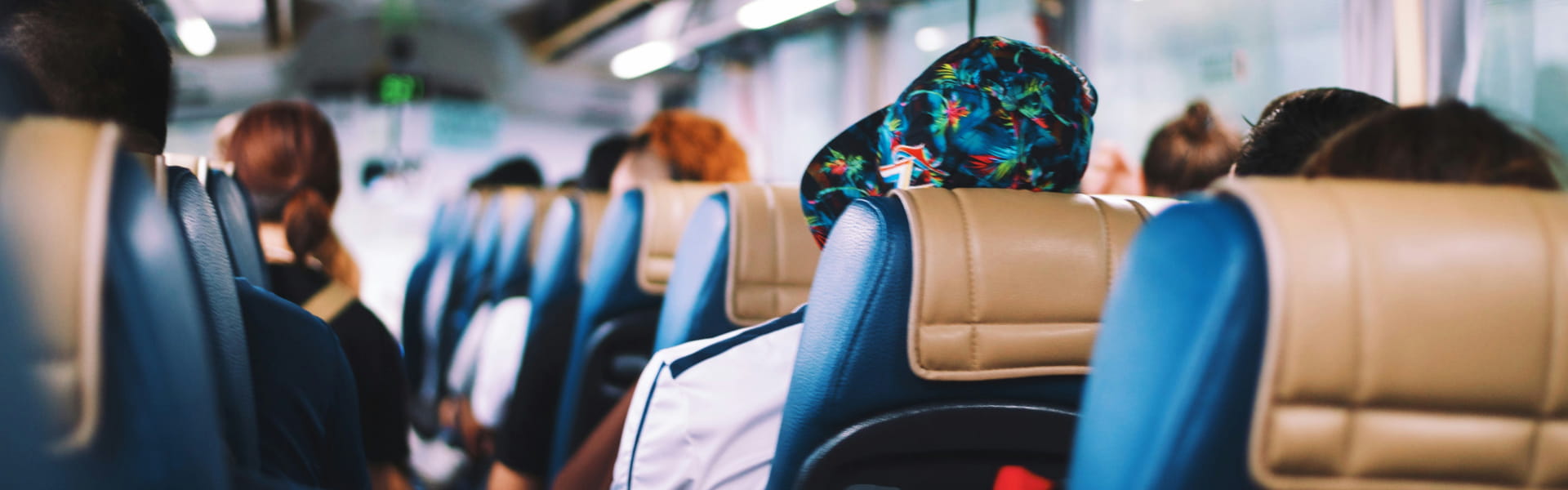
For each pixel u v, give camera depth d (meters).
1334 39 3.74
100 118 0.86
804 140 10.55
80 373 0.52
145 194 0.57
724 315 1.72
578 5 12.71
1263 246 0.58
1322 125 1.29
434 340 4.48
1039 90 1.23
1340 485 0.60
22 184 0.51
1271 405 0.58
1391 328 0.58
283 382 1.10
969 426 1.16
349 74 15.82
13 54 0.83
